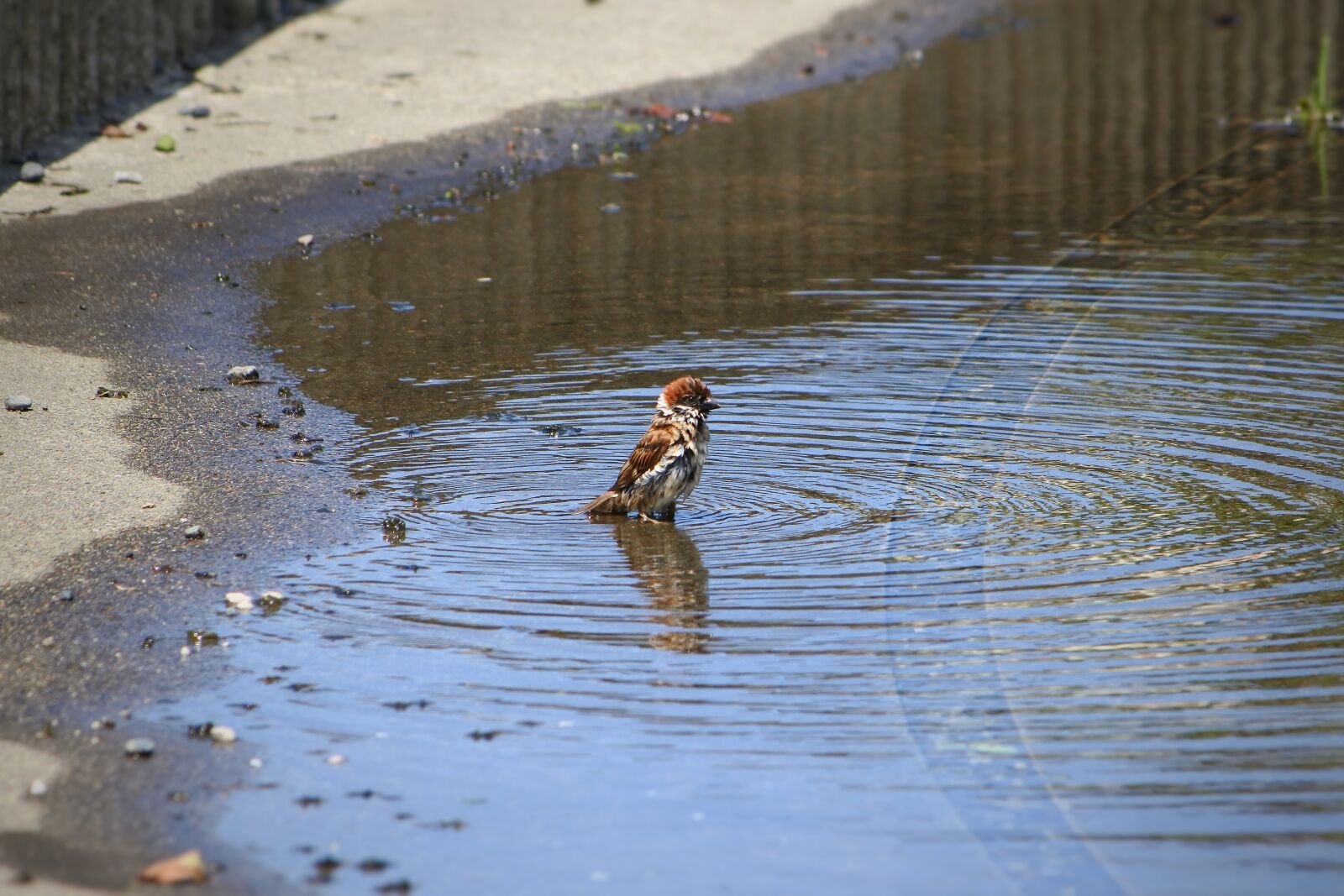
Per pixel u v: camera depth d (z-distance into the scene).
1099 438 13.43
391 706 8.91
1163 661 9.44
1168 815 7.86
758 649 9.62
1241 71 33.62
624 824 7.74
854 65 33.03
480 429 13.80
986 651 9.57
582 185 23.36
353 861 7.42
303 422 13.91
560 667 9.39
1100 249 20.05
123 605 10.13
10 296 17.20
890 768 8.28
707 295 18.19
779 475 12.74
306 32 30.59
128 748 8.39
